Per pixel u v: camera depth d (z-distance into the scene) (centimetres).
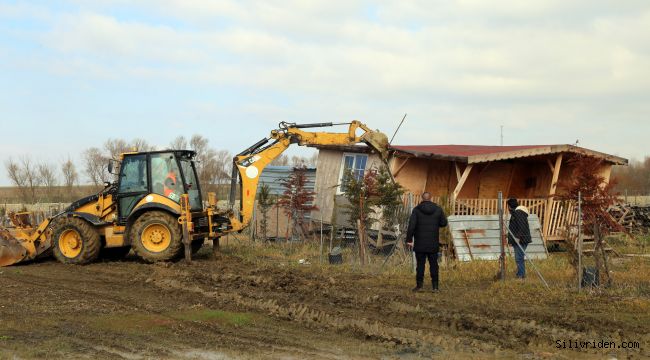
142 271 1395
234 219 1672
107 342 778
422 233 1149
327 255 1659
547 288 1127
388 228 1664
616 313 946
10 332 823
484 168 1964
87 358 709
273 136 1714
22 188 4056
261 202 2116
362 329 847
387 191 1588
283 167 2495
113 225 1552
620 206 2322
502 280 1211
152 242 1526
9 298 1063
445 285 1212
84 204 1576
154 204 1520
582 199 1170
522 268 1269
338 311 962
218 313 940
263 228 2153
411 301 1037
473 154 1706
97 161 4094
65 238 1540
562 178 1955
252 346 764
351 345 771
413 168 1903
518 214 1300
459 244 1552
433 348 759
